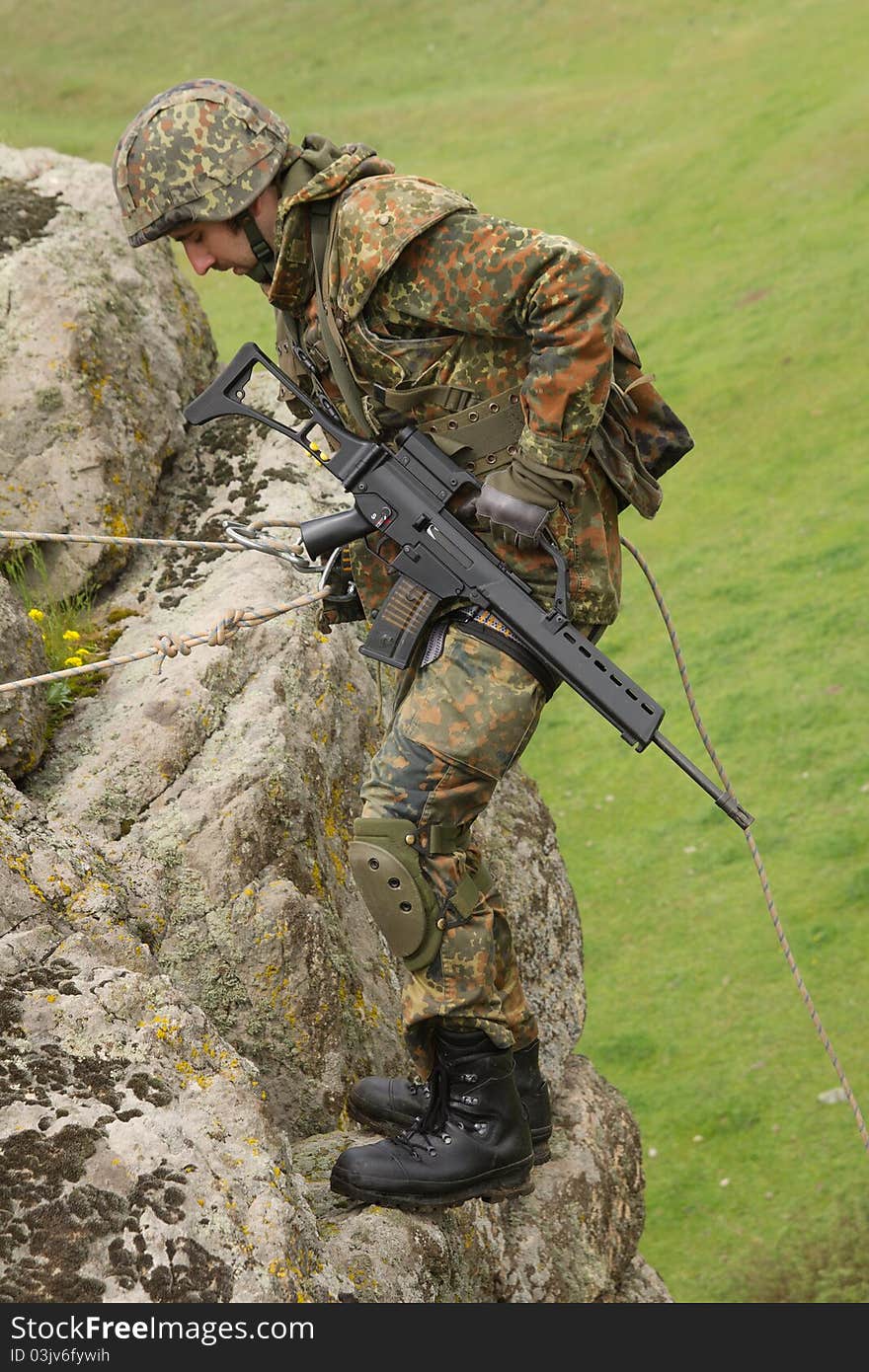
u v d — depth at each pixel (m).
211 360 4.74
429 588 2.41
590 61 29.66
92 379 3.90
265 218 2.39
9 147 4.62
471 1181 2.51
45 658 3.27
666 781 13.07
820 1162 8.98
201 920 2.89
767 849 11.88
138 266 4.45
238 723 3.20
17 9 31.97
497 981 2.67
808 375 17.92
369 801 2.40
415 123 27.53
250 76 30.02
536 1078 2.81
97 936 2.37
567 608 2.37
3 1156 1.96
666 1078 9.86
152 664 3.33
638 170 23.80
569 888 4.32
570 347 2.19
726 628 14.57
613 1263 3.72
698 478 16.98
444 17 32.28
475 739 2.36
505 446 2.38
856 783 12.32
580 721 14.39
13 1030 2.16
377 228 2.22
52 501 3.76
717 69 27.75
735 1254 8.40
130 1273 1.88
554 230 22.38
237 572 3.68
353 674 3.65
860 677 13.40
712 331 19.48
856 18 28.50
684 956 10.97
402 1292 2.40
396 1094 2.74
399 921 2.38
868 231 20.61
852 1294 7.97
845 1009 10.16
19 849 2.44
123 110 27.30
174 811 3.01
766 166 23.34
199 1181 2.01
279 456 4.18
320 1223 2.49
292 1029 2.88
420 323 2.32
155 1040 2.21
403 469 2.42
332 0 33.03
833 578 14.82
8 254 4.04
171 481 4.21
